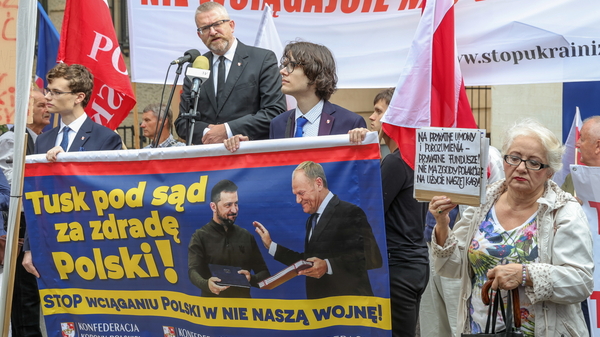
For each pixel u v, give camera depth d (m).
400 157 4.14
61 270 4.09
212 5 4.81
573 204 3.15
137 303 3.96
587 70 5.22
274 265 3.61
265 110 4.69
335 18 6.04
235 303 3.69
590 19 5.18
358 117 4.02
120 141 4.70
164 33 6.24
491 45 5.46
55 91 4.60
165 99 9.98
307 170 3.53
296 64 3.96
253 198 3.63
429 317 5.35
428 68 4.35
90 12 5.50
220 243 3.70
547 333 3.07
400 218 4.08
